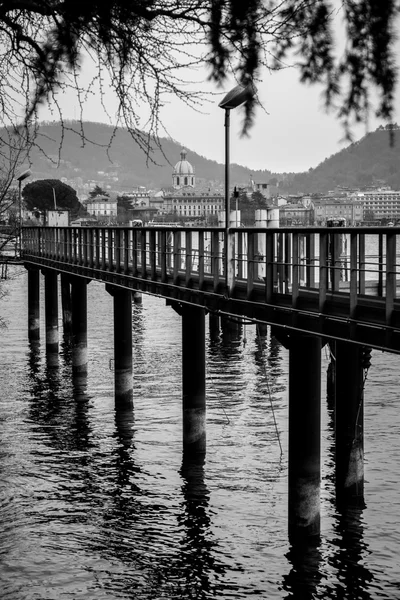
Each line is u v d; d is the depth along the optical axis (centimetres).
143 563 1650
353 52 584
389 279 1249
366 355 1781
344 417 1798
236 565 1633
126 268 2808
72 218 11750
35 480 2139
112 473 2191
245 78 620
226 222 1916
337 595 1512
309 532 1666
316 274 2511
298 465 1634
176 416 2795
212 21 605
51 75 624
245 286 1889
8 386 3369
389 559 1633
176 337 4691
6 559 1666
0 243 2680
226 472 2170
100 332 4888
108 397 3122
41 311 6147
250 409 2831
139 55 623
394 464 2156
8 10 627
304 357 1577
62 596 1511
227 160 1903
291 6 591
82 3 609
